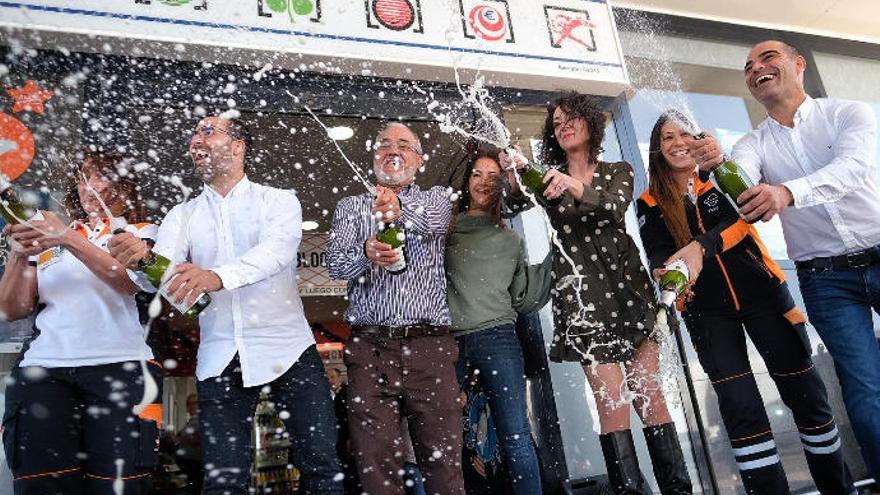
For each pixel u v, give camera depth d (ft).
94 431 4.54
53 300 4.74
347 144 9.95
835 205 5.76
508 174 6.64
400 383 5.23
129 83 7.34
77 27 6.89
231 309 4.93
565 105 6.91
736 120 11.76
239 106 7.84
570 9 9.82
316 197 12.20
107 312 4.78
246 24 7.68
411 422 5.30
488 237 6.72
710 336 6.19
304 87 8.25
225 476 4.63
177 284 4.29
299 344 5.08
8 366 6.08
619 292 6.26
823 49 13.23
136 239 4.44
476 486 6.97
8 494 5.67
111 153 5.58
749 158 6.31
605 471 8.11
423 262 5.64
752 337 6.20
